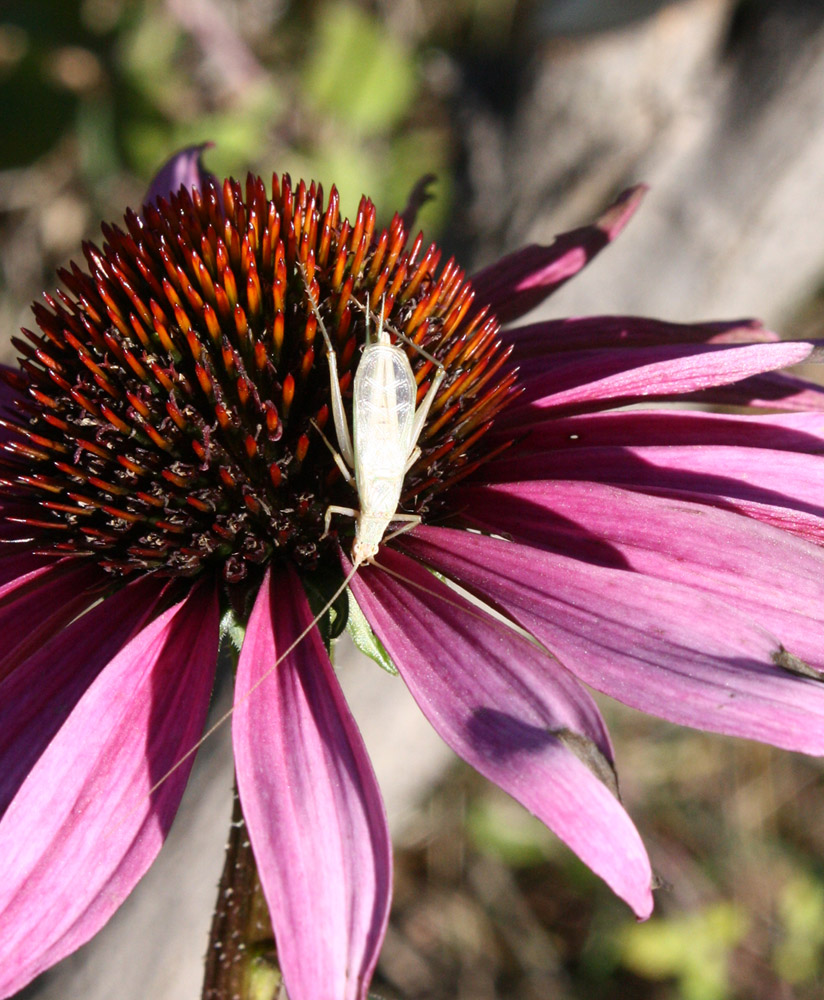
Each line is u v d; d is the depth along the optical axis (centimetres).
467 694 12
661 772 22
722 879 21
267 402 13
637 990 20
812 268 18
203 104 22
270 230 13
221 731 16
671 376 13
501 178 19
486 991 20
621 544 13
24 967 11
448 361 13
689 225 18
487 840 21
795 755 22
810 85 17
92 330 13
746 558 12
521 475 13
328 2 24
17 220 23
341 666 17
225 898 13
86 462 13
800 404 14
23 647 13
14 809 11
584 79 18
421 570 13
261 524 13
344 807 11
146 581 13
